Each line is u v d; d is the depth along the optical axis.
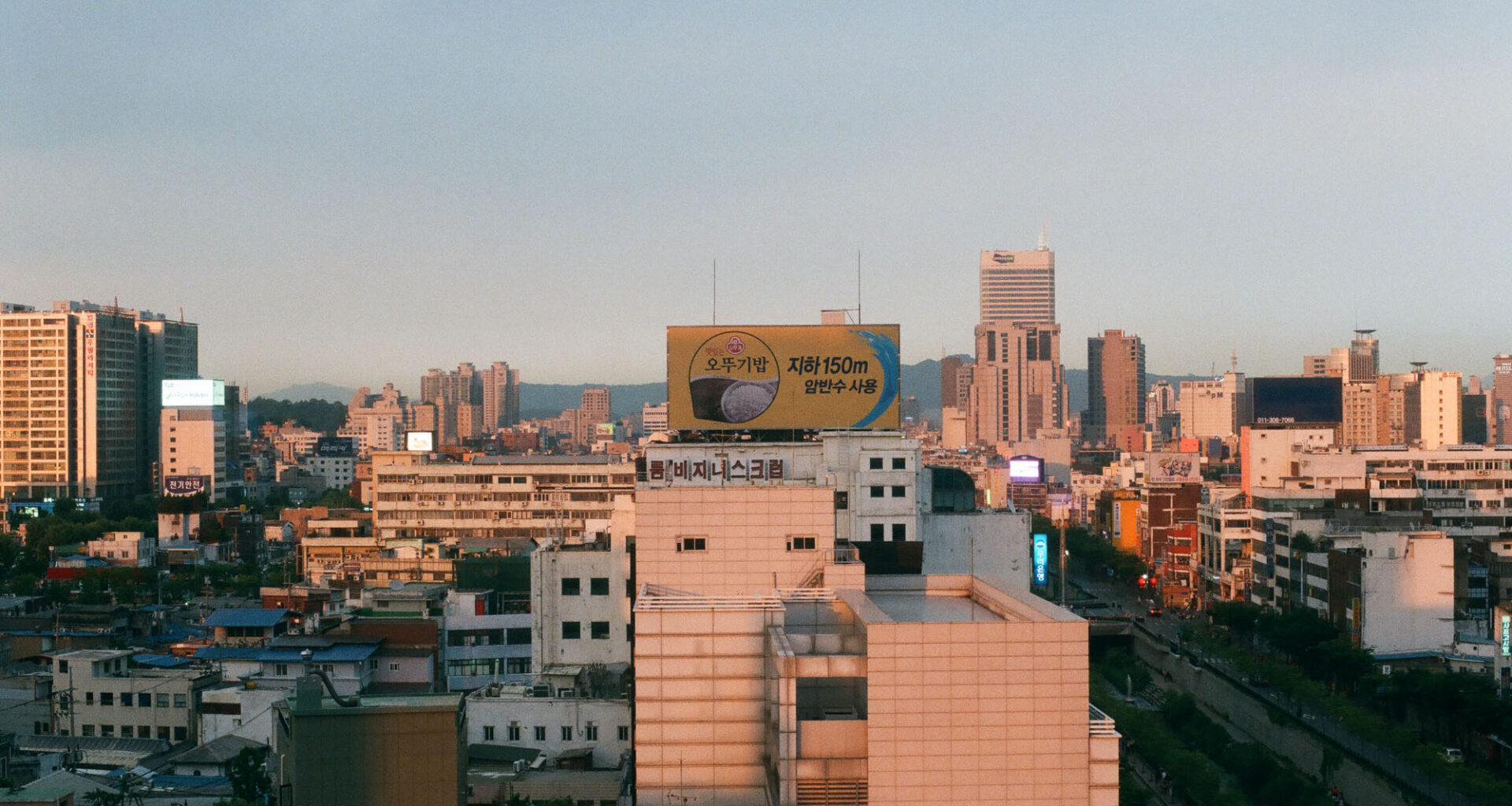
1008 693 80.81
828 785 82.38
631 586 169.62
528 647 196.25
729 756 90.94
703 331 192.12
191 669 187.50
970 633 80.88
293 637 186.25
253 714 168.38
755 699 90.94
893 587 109.50
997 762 80.88
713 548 135.75
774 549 135.62
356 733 95.12
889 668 81.00
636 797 90.81
